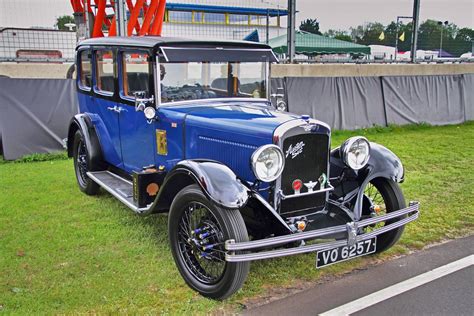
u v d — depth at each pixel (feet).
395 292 10.91
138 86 14.43
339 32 75.31
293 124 11.03
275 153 10.34
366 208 12.59
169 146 13.43
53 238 13.70
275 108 14.44
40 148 24.80
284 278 11.55
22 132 24.20
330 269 12.10
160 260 12.32
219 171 10.33
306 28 77.05
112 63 15.56
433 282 11.40
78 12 29.53
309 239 10.64
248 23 56.85
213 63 14.19
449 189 19.12
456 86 38.32
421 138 31.07
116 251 12.84
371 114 34.14
